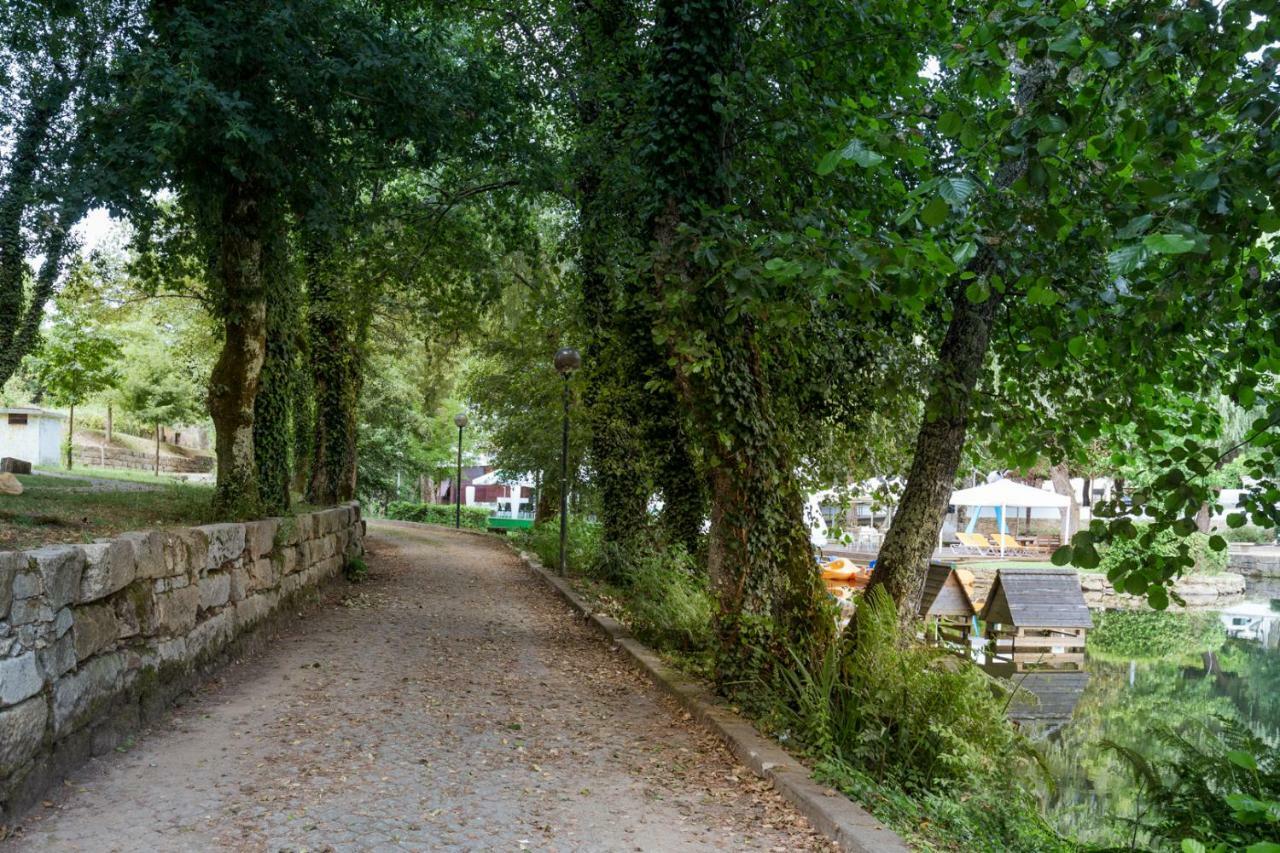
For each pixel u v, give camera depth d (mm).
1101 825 7301
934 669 6453
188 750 5770
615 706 7590
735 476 7332
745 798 5320
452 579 16766
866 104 7531
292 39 9109
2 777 4316
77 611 5277
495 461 26938
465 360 29562
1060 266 6090
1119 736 11352
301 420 21406
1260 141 3838
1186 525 4383
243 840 4328
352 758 5758
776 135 8125
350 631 10719
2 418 30969
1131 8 4223
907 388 8109
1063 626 17469
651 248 7305
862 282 5203
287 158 9805
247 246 10156
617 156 11070
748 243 6254
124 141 8391
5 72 9406
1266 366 5820
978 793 5559
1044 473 34812
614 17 13148
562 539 17062
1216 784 5312
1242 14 4039
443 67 11492
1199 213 3896
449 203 15359
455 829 4621
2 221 9422
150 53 8211
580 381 15148
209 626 7758
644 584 11977
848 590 18109
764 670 7109
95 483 15031
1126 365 6609
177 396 28844
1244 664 18844
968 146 4578
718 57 7457
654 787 5473
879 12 8711
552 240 21234
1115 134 5043
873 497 12562
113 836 4312
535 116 15289
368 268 15758
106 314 21297
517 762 5875
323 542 13188
